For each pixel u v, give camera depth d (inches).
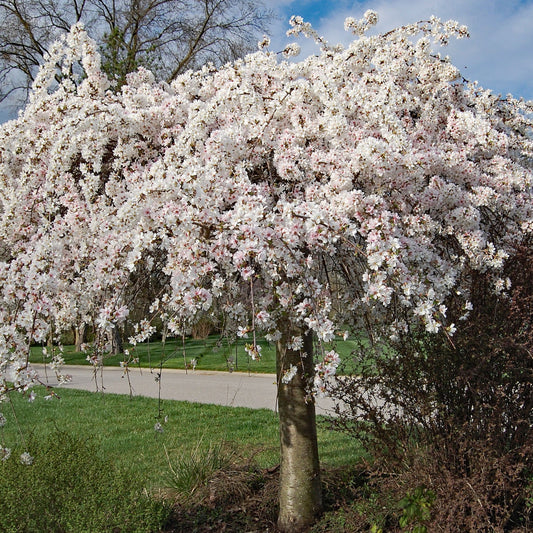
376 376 126.3
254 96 122.1
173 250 98.6
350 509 126.3
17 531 109.7
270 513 139.7
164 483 161.9
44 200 118.6
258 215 91.2
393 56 155.1
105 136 120.0
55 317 113.1
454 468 115.7
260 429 235.3
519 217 128.3
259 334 116.4
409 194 113.0
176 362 467.2
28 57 561.6
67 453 140.0
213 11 533.6
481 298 120.3
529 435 113.9
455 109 142.0
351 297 120.1
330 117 115.0
